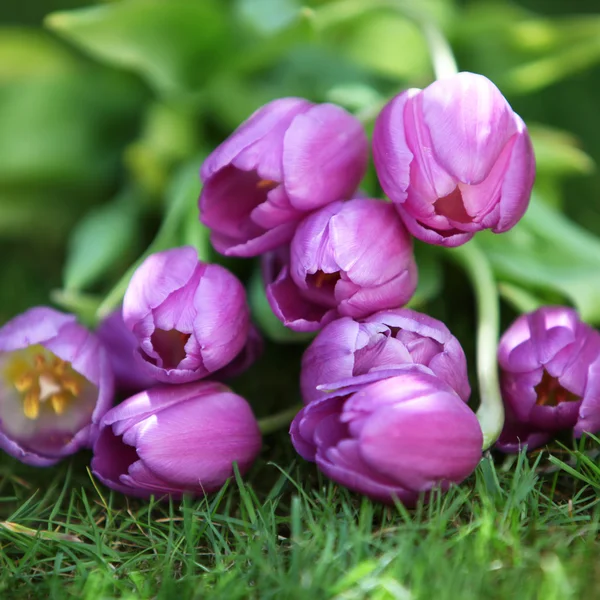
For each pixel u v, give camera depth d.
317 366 0.84
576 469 0.85
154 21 0.99
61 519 0.87
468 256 0.92
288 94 1.00
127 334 0.89
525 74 1.02
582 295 0.93
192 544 0.83
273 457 0.88
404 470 0.81
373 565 0.79
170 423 0.84
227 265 0.96
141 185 1.00
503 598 0.79
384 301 0.85
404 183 0.84
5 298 1.01
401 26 1.01
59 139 1.03
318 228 0.84
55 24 0.97
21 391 0.87
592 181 1.06
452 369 0.84
